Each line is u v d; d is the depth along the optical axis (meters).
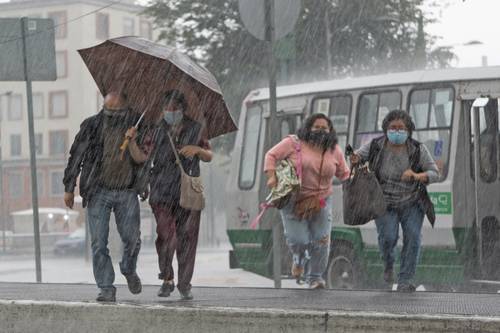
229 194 40.41
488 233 32.38
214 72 73.94
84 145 19.98
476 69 33.06
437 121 33.34
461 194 32.50
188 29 74.81
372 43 72.25
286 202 24.14
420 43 71.25
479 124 32.53
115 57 20.67
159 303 18.67
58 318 18.44
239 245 39.88
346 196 23.19
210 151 20.84
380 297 20.14
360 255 35.00
